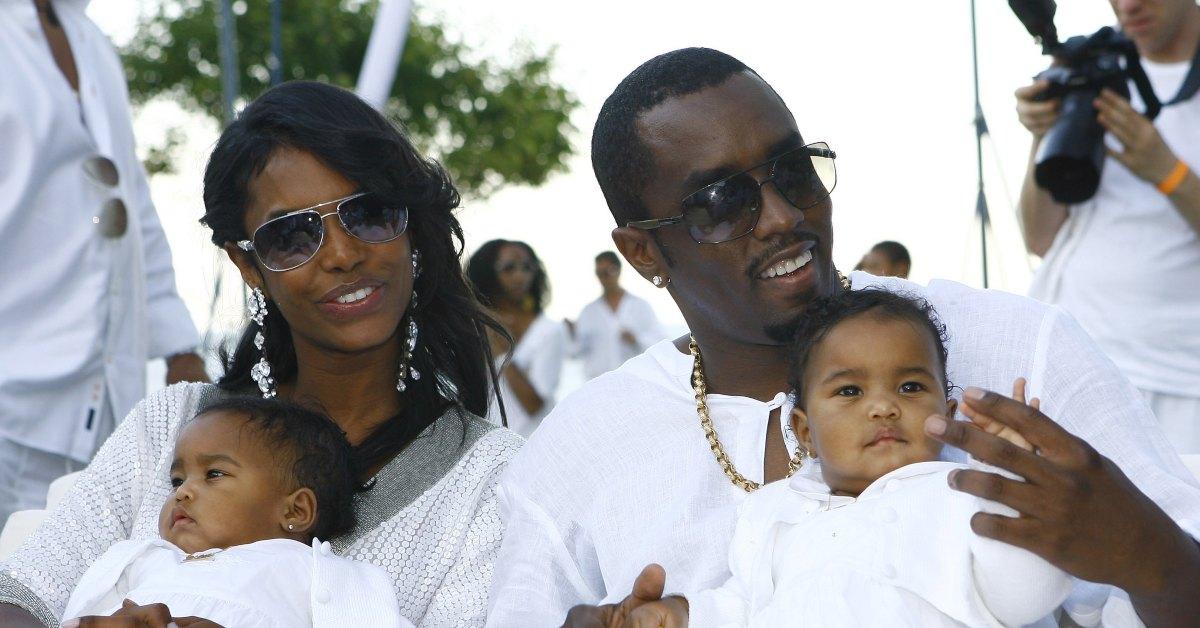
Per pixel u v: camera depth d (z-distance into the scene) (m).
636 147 2.74
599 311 10.64
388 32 6.58
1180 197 3.93
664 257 2.78
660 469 2.77
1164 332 4.05
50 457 4.31
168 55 21.75
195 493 2.95
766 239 2.61
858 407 2.47
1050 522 2.12
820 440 2.51
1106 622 2.41
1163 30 4.05
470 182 23.20
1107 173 4.16
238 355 3.39
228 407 3.05
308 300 3.05
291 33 21.58
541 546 2.84
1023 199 4.46
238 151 3.09
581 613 2.53
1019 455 2.11
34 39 4.35
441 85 22.91
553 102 23.86
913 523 2.35
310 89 3.16
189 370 4.86
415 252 3.26
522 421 8.25
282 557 2.85
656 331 10.70
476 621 2.95
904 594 2.30
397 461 3.14
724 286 2.67
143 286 4.59
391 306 3.09
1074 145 4.00
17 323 4.24
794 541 2.47
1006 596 2.22
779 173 2.62
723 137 2.63
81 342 4.34
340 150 3.02
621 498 2.79
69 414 4.34
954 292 2.74
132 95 22.03
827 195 2.66
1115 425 2.46
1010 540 2.14
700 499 2.69
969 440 2.12
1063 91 4.14
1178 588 2.18
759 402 2.75
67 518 3.12
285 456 2.98
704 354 2.84
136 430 3.23
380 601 2.79
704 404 2.80
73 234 4.36
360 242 3.03
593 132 2.93
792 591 2.38
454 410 3.26
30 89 4.27
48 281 4.29
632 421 2.85
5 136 4.20
